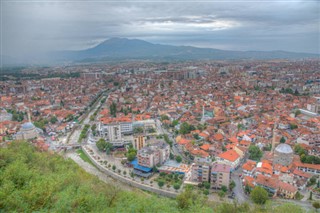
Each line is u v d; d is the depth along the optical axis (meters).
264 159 120.44
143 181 111.06
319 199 88.94
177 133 169.62
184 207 55.97
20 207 38.34
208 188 99.00
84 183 61.81
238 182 104.94
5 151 78.56
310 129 158.00
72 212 39.25
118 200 49.31
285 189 91.44
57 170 79.12
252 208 71.31
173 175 112.44
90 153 147.00
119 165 130.00
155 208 45.03
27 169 59.84
